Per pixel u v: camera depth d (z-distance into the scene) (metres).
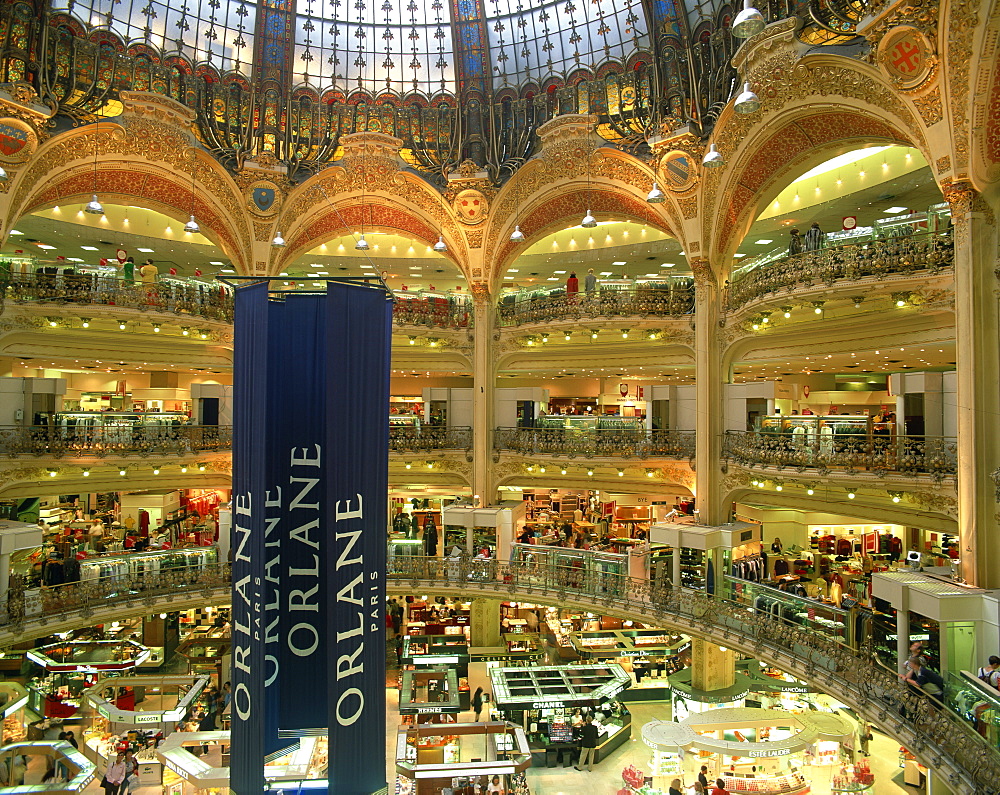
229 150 27.38
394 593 24.98
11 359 27.70
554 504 33.00
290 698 10.45
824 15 18.94
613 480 27.47
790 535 27.05
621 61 26.14
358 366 10.09
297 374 10.85
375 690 10.03
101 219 28.22
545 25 27.08
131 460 23.95
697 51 23.86
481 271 29.86
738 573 21.80
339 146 29.17
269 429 10.71
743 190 23.70
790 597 17.16
